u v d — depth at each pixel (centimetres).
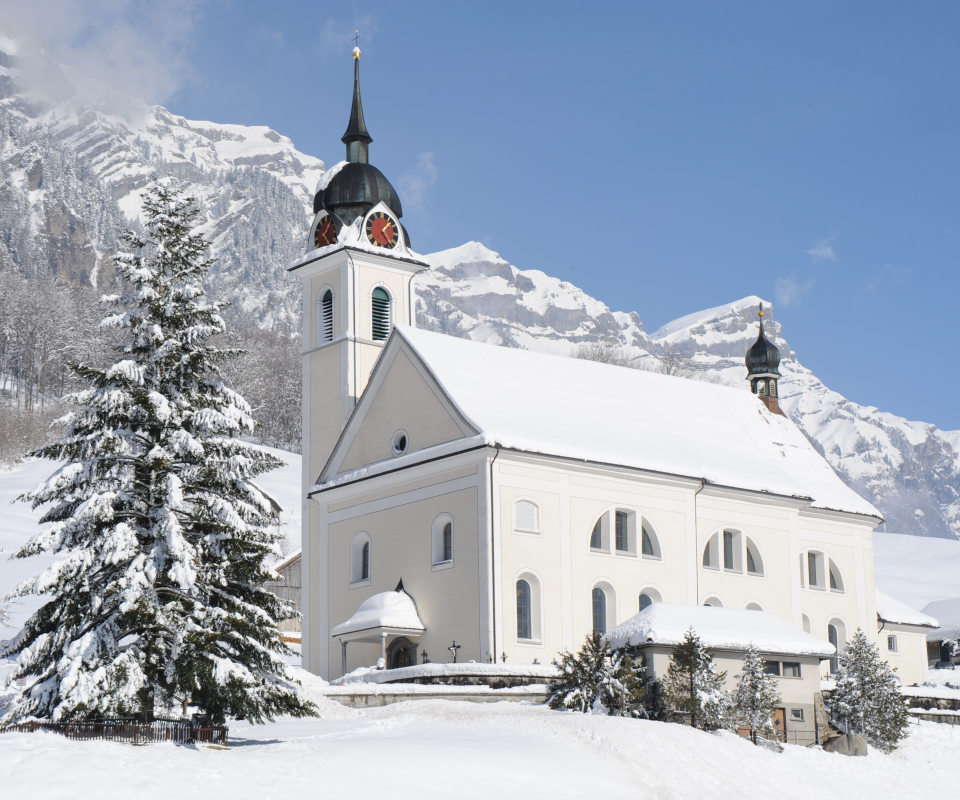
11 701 3431
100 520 3338
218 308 3631
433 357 5988
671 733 3981
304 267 7062
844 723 5019
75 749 2869
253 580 3459
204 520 3425
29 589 3269
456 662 5369
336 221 7000
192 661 3247
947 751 5056
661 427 6631
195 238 3669
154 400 3422
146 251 3662
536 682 5088
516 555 5484
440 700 4719
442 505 5650
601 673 4453
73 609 3319
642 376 7094
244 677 3244
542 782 3316
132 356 3584
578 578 5678
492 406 5834
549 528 5622
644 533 6056
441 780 3162
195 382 3588
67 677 3130
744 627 4972
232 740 3609
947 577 16025
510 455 5531
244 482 3541
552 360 6662
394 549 5856
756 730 4528
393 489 5919
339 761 3164
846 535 7044
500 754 3469
